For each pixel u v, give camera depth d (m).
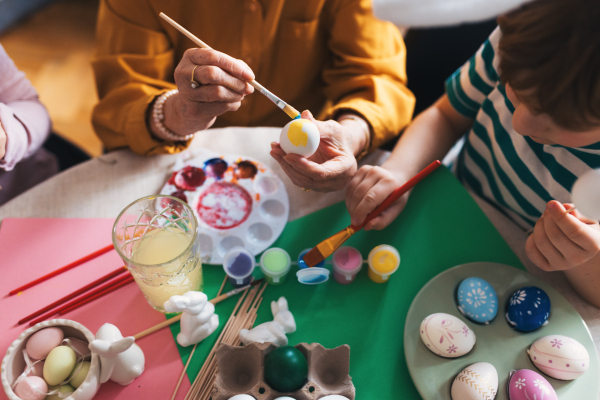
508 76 0.47
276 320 0.59
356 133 0.76
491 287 0.61
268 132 0.82
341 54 0.93
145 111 0.74
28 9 2.05
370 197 0.67
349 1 0.88
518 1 0.31
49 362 0.49
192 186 0.73
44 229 0.69
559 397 0.53
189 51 0.62
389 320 0.62
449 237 0.70
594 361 0.55
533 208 0.83
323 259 0.62
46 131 0.90
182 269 0.54
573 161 0.69
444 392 0.54
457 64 1.05
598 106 0.42
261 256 0.67
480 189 0.96
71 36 2.04
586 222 0.60
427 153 0.83
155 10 0.84
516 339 0.58
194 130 0.74
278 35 0.91
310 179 0.63
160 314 0.62
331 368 0.55
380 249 0.64
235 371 0.55
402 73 0.94
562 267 0.60
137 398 0.55
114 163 0.76
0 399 0.51
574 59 0.40
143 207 0.56
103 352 0.48
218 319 0.61
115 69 0.86
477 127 0.87
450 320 0.56
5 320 0.60
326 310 0.63
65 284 0.64
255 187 0.74
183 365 0.57
